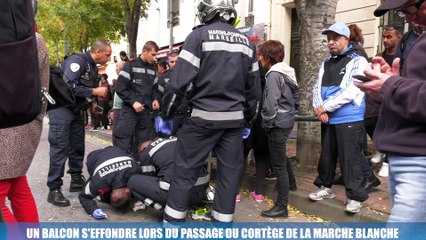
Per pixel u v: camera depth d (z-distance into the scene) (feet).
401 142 6.03
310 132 17.22
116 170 13.21
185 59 10.07
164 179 12.21
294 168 17.87
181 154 10.69
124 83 18.35
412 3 6.05
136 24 35.24
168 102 10.35
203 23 10.91
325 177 13.50
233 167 10.82
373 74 6.28
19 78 5.21
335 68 12.50
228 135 10.71
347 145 12.11
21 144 7.94
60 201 14.29
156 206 12.58
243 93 10.84
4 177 7.74
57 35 61.77
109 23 44.68
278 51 13.58
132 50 35.42
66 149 14.53
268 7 40.73
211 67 10.21
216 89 10.23
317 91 12.90
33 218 8.87
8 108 5.22
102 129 42.29
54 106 9.36
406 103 5.73
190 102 10.60
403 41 7.81
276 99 12.65
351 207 12.22
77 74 14.26
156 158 12.67
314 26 17.10
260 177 15.17
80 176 16.31
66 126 14.35
